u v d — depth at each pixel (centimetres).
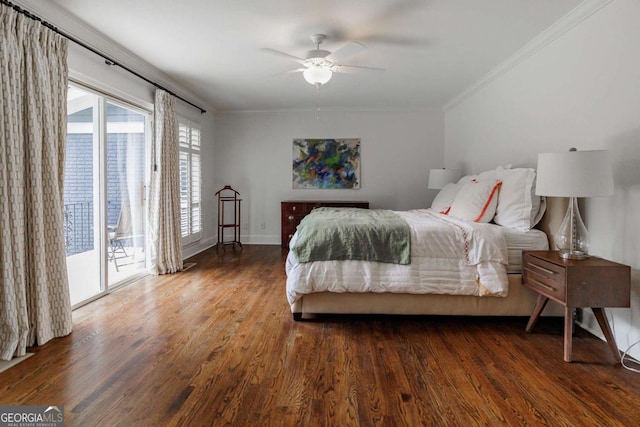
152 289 365
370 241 276
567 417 162
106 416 161
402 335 255
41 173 237
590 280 211
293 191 634
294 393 180
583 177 216
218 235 611
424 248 274
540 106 324
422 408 169
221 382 190
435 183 518
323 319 285
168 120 433
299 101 563
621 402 174
